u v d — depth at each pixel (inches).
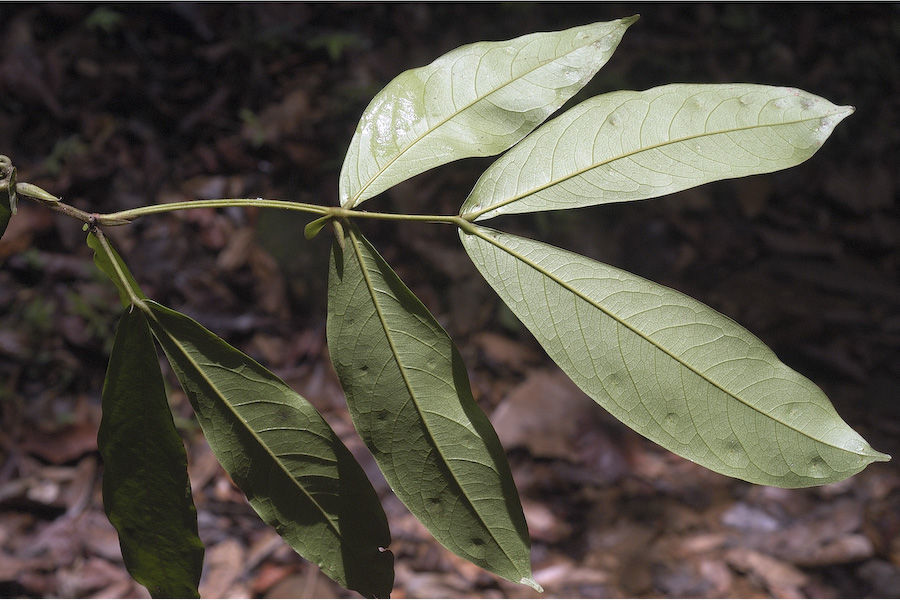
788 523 48.5
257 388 13.3
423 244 62.7
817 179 72.3
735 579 45.4
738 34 79.7
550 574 45.7
